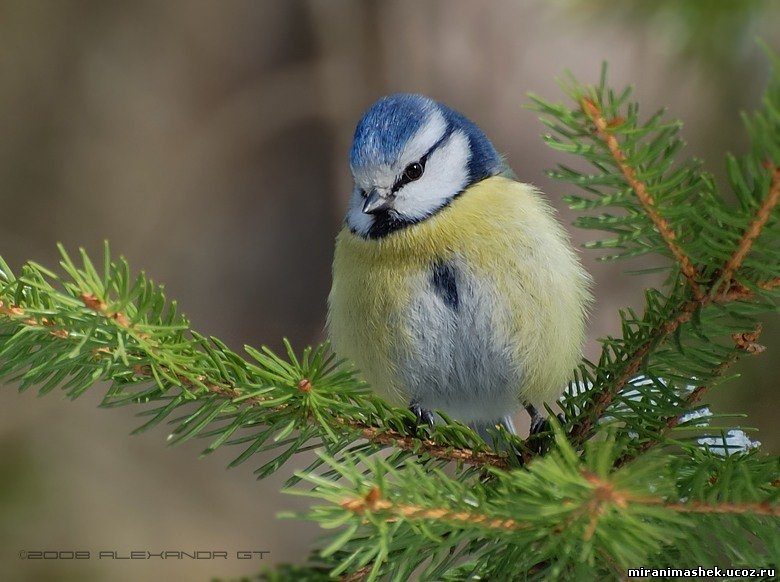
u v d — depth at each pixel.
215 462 2.78
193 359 2.53
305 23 3.04
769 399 2.63
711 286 2.53
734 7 2.62
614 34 2.68
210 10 3.14
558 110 2.51
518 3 2.81
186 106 3.11
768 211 2.51
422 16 2.89
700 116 2.66
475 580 2.53
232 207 3.07
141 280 2.53
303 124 3.04
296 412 2.54
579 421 2.54
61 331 2.53
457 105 2.83
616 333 2.75
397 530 2.51
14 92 3.08
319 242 3.03
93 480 2.75
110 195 3.05
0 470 2.73
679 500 2.51
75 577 2.70
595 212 2.75
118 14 3.17
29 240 2.97
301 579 2.55
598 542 2.50
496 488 2.52
